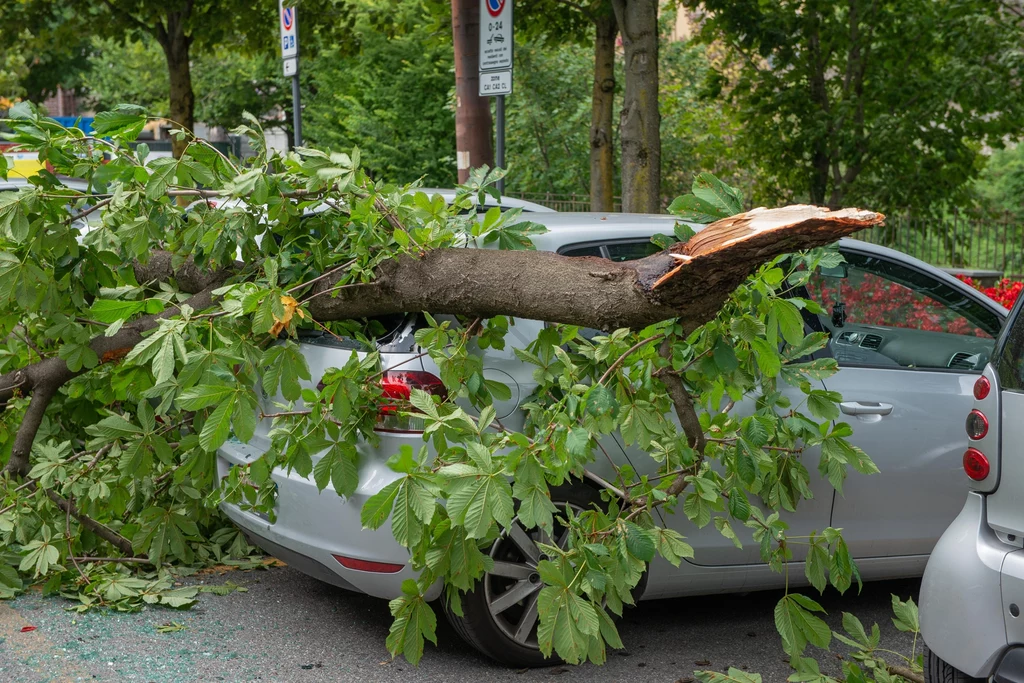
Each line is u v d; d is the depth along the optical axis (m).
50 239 4.19
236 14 14.17
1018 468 3.20
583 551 3.43
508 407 4.05
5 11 14.45
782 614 3.82
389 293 3.90
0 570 4.75
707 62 18.28
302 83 27.77
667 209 3.57
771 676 4.18
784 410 4.45
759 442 3.66
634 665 4.26
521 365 4.11
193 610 4.75
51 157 4.21
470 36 7.64
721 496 3.85
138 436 4.30
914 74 13.85
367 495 3.89
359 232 3.94
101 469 4.69
